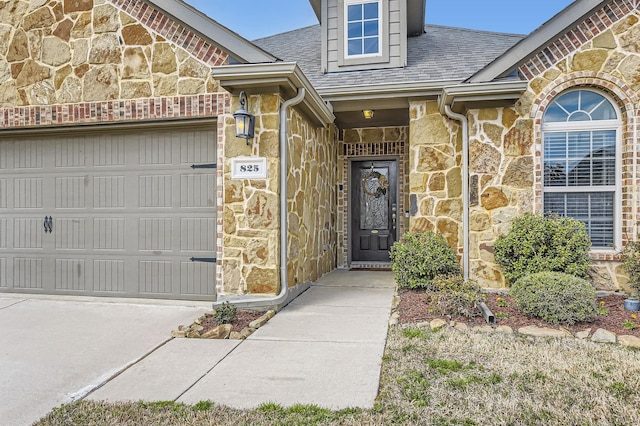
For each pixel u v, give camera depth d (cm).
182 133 588
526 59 578
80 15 590
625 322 440
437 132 669
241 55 536
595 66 570
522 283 475
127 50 576
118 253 606
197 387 319
